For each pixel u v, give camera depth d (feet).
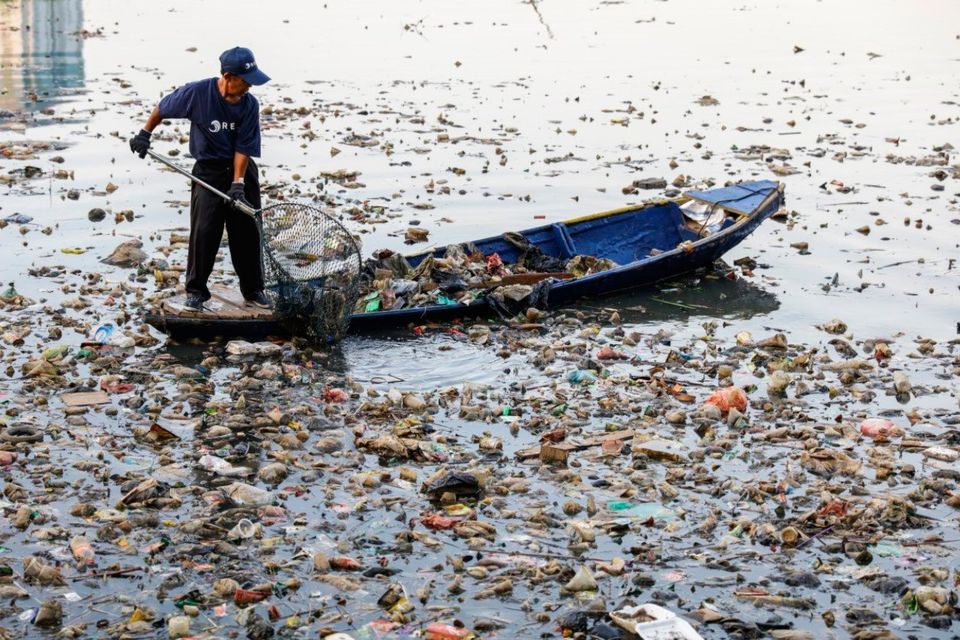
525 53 89.92
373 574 21.53
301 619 20.07
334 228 33.24
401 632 19.77
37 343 32.42
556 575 21.72
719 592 21.36
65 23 99.04
